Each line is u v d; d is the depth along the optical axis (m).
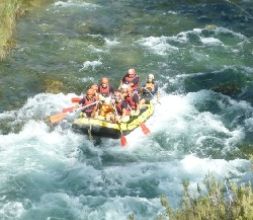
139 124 19.84
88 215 15.31
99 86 20.25
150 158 18.42
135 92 20.06
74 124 19.23
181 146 19.12
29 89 22.12
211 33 28.91
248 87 23.44
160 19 30.20
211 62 25.75
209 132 19.95
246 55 26.62
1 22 25.34
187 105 21.81
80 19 29.30
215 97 22.48
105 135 19.09
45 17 29.08
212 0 33.03
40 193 16.17
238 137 19.64
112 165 17.92
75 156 18.23
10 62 24.05
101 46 26.62
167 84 23.48
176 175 17.31
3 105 20.83
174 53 26.47
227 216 10.60
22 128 19.48
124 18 29.98
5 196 15.89
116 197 16.19
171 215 10.99
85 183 16.83
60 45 26.25
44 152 18.22
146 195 16.31
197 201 11.02
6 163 17.41
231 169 17.61
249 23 30.33
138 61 25.42
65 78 23.30
